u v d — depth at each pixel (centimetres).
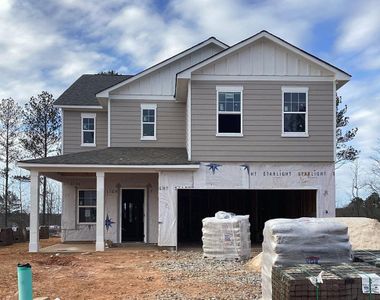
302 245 720
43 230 2686
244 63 1820
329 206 1786
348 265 668
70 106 2266
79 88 2438
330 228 731
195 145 1797
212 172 1788
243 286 1007
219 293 930
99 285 1038
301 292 577
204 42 2142
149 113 2136
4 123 3644
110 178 2061
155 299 883
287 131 1812
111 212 2047
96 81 2550
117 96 2125
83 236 2203
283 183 1791
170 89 2144
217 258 1473
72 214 2209
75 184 2214
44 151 3769
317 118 1814
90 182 2214
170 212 1780
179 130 2133
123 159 1812
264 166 1797
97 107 2280
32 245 1730
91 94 2378
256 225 2281
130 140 2116
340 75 1808
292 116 1817
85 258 1527
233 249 1469
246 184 1786
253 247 1908
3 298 917
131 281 1081
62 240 2192
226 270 1251
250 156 1794
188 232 2339
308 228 729
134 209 2084
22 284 616
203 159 1792
